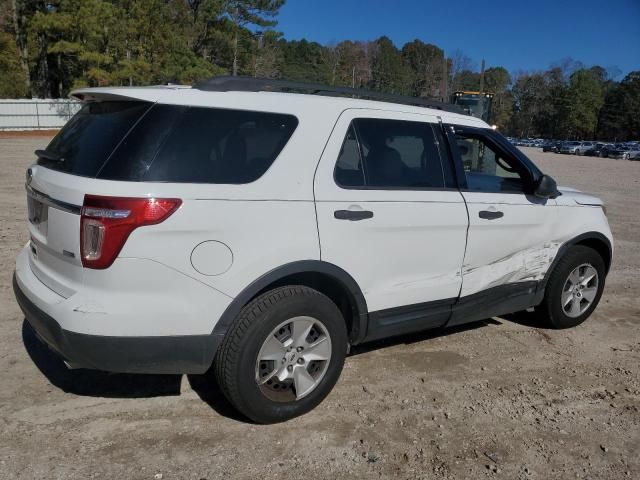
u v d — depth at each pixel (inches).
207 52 2023.9
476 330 202.1
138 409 137.8
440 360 174.6
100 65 1531.7
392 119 152.5
